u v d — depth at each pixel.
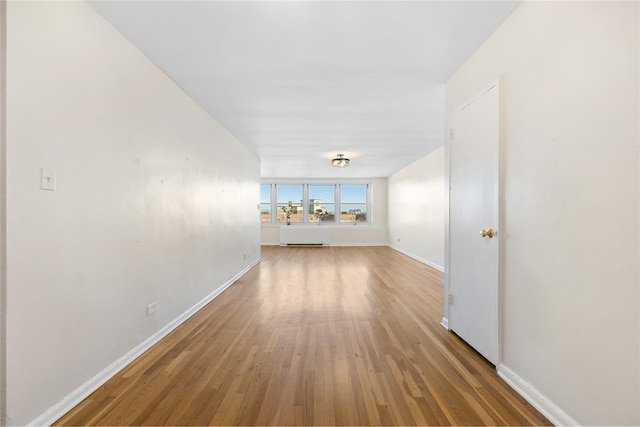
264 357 2.33
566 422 1.54
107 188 2.05
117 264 2.14
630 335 1.26
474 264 2.42
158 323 2.67
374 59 2.57
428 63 2.64
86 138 1.86
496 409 1.72
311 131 4.70
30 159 1.51
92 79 1.91
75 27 1.78
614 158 1.32
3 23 1.39
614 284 1.32
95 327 1.93
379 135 4.94
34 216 1.53
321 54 2.49
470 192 2.49
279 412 1.69
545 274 1.70
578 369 1.49
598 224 1.39
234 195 5.00
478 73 2.39
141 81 2.44
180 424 1.59
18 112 1.45
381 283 4.85
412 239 7.77
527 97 1.84
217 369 2.15
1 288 1.40
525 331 1.85
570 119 1.54
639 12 1.22
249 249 6.10
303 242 10.35
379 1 1.88
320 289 4.46
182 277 3.12
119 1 1.86
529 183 1.82
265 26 2.12
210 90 3.16
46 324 1.60
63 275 1.70
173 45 2.35
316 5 1.91
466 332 2.56
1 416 1.40
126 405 1.75
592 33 1.42
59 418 1.63
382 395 1.85
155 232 2.63
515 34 1.95
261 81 2.97
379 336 2.73
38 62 1.55
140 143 2.42
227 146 4.61
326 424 1.60
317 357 2.33
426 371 2.12
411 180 7.83
